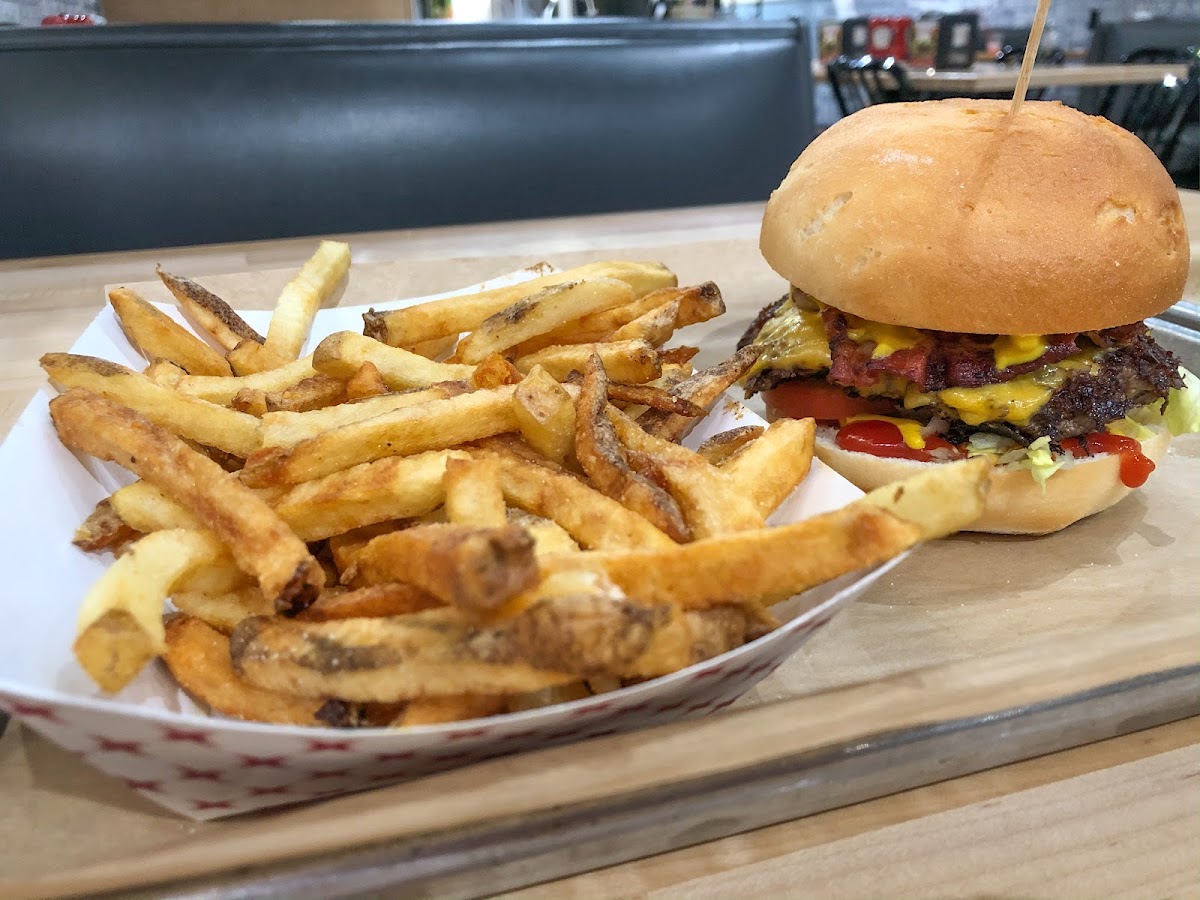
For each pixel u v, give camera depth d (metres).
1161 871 0.16
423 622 0.15
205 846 0.14
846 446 0.26
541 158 0.56
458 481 0.17
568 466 0.21
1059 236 0.23
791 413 0.27
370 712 0.16
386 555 0.17
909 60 1.18
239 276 0.36
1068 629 0.23
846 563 0.15
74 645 0.14
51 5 0.81
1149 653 0.18
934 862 0.16
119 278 0.37
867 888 0.15
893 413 0.26
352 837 0.14
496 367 0.22
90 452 0.19
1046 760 0.18
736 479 0.19
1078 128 0.25
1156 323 0.34
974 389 0.24
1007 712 0.17
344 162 0.53
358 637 0.15
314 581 0.16
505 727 0.14
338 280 0.30
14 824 0.15
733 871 0.16
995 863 0.16
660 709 0.16
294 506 0.19
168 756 0.14
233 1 0.81
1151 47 1.12
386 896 0.14
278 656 0.15
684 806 0.15
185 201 0.51
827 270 0.25
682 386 0.23
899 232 0.24
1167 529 0.26
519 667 0.14
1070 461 0.24
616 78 0.57
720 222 0.47
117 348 0.25
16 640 0.16
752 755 0.16
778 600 0.17
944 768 0.17
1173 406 0.26
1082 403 0.24
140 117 0.50
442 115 0.54
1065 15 1.34
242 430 0.21
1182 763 0.17
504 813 0.15
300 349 0.27
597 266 0.28
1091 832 0.16
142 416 0.19
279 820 0.15
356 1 0.84
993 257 0.23
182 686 0.17
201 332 0.27
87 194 0.49
